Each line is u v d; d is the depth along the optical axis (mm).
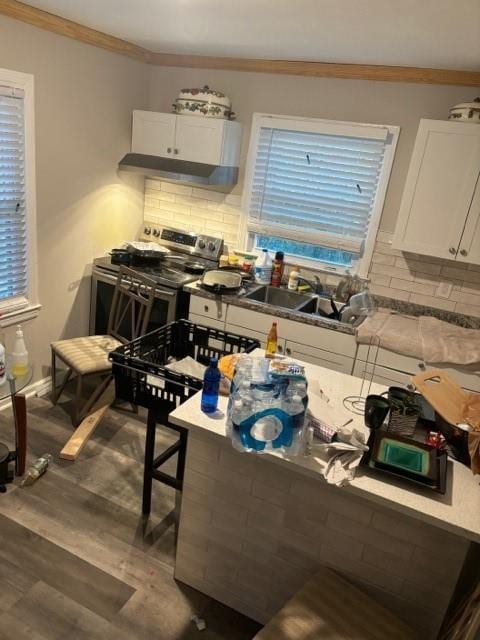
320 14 2189
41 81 3010
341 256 3730
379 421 1888
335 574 1765
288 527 1865
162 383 2234
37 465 2713
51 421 3234
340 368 3209
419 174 3023
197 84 3812
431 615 1711
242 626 2029
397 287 3516
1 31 2697
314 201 3666
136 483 2750
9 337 3254
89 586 2117
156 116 3688
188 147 3635
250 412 1659
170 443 3131
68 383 3734
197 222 4102
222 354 2602
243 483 1892
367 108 3332
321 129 3455
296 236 3760
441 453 1732
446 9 1921
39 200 3223
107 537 2375
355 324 3221
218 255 3992
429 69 3055
